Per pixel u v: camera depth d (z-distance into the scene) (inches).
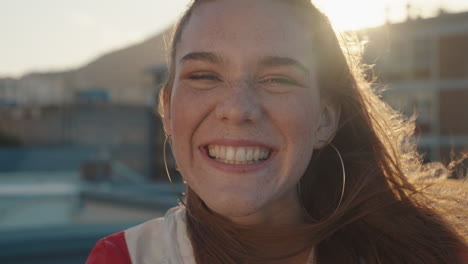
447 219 57.4
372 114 57.9
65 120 1469.0
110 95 1526.8
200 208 46.8
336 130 50.8
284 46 41.9
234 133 40.8
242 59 41.1
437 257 54.4
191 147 42.9
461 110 727.7
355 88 53.7
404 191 57.0
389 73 782.5
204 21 42.8
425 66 756.0
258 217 47.8
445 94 741.9
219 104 41.0
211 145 42.3
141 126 1314.0
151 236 48.3
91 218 383.6
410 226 54.3
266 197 41.4
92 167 745.6
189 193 49.0
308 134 43.1
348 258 51.1
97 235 204.4
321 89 47.4
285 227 48.2
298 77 42.3
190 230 47.6
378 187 55.1
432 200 58.2
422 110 760.3
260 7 42.6
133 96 1509.6
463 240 56.1
